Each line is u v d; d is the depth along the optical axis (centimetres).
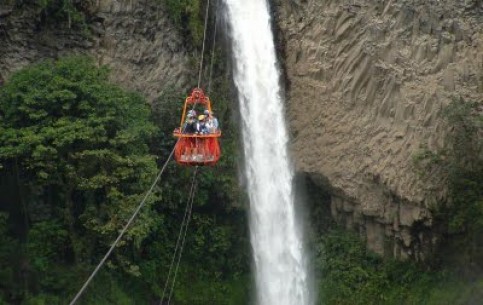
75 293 3441
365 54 3800
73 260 3528
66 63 3400
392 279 3819
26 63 3603
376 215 3809
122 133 3362
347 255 3925
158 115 3756
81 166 3288
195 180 3784
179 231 3834
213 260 3906
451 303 3644
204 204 3881
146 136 3516
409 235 3734
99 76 3447
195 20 3869
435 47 3659
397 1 3731
